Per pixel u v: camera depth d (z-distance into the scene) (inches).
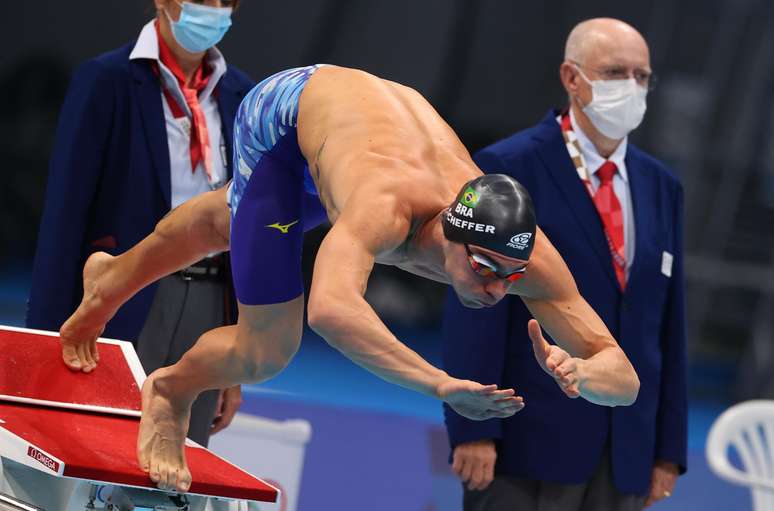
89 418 507.8
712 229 1856.5
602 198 583.5
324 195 391.9
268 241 427.8
